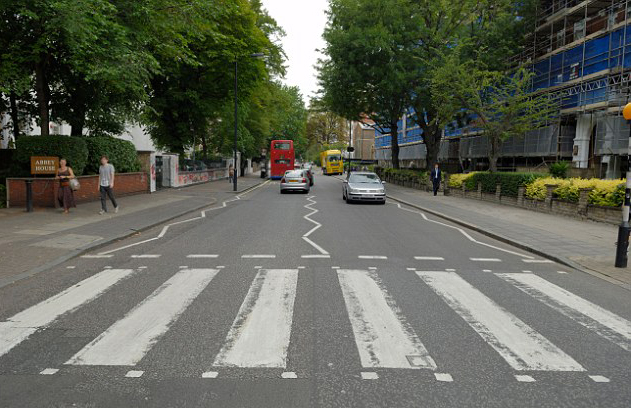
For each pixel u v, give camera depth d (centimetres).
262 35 2966
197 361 400
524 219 1466
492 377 377
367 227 1302
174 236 1104
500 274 746
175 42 1947
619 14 2322
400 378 373
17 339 448
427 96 2809
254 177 5041
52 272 729
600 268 791
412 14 2877
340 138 9769
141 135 4106
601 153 2264
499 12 2859
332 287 642
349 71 2869
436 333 471
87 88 1817
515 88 2328
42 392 347
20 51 1480
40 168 1539
